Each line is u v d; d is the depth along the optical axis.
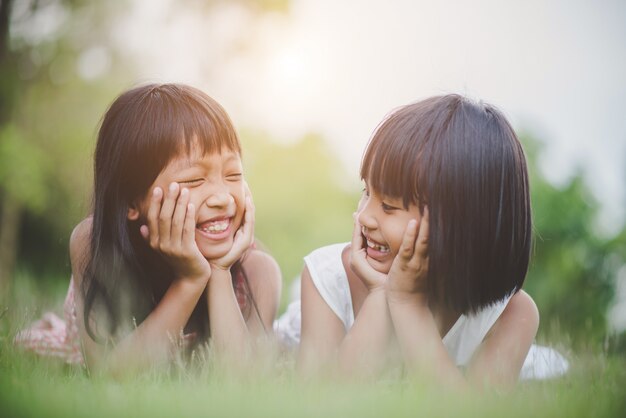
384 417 1.47
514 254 2.07
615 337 2.25
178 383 1.72
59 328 2.81
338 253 2.38
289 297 5.90
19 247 7.16
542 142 5.93
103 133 2.19
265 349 2.00
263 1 7.07
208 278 2.12
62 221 7.20
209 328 2.28
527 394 1.68
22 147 6.72
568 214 5.29
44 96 7.22
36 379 1.68
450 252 1.96
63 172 7.28
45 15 6.86
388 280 2.04
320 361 2.04
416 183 1.94
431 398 1.57
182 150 2.05
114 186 2.13
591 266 5.14
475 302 2.04
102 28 7.04
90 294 2.21
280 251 9.02
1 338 2.06
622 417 1.58
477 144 1.96
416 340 1.98
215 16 7.13
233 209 2.13
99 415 1.44
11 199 6.75
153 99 2.10
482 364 2.15
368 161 2.06
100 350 2.23
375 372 2.02
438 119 1.97
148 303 2.26
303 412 1.46
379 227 2.02
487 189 1.97
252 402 1.50
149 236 2.12
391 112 2.09
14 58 6.77
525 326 2.24
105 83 7.25
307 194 9.26
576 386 1.73
